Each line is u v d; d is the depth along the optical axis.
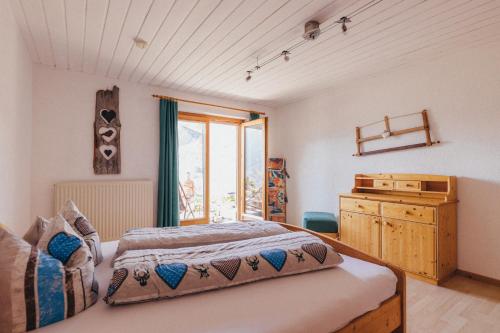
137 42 2.45
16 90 2.27
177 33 2.33
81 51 2.72
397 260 2.79
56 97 3.18
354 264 1.55
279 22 2.15
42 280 0.92
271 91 4.16
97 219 3.29
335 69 3.24
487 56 2.58
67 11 2.01
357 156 3.77
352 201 3.25
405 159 3.21
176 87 3.95
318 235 1.96
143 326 0.92
